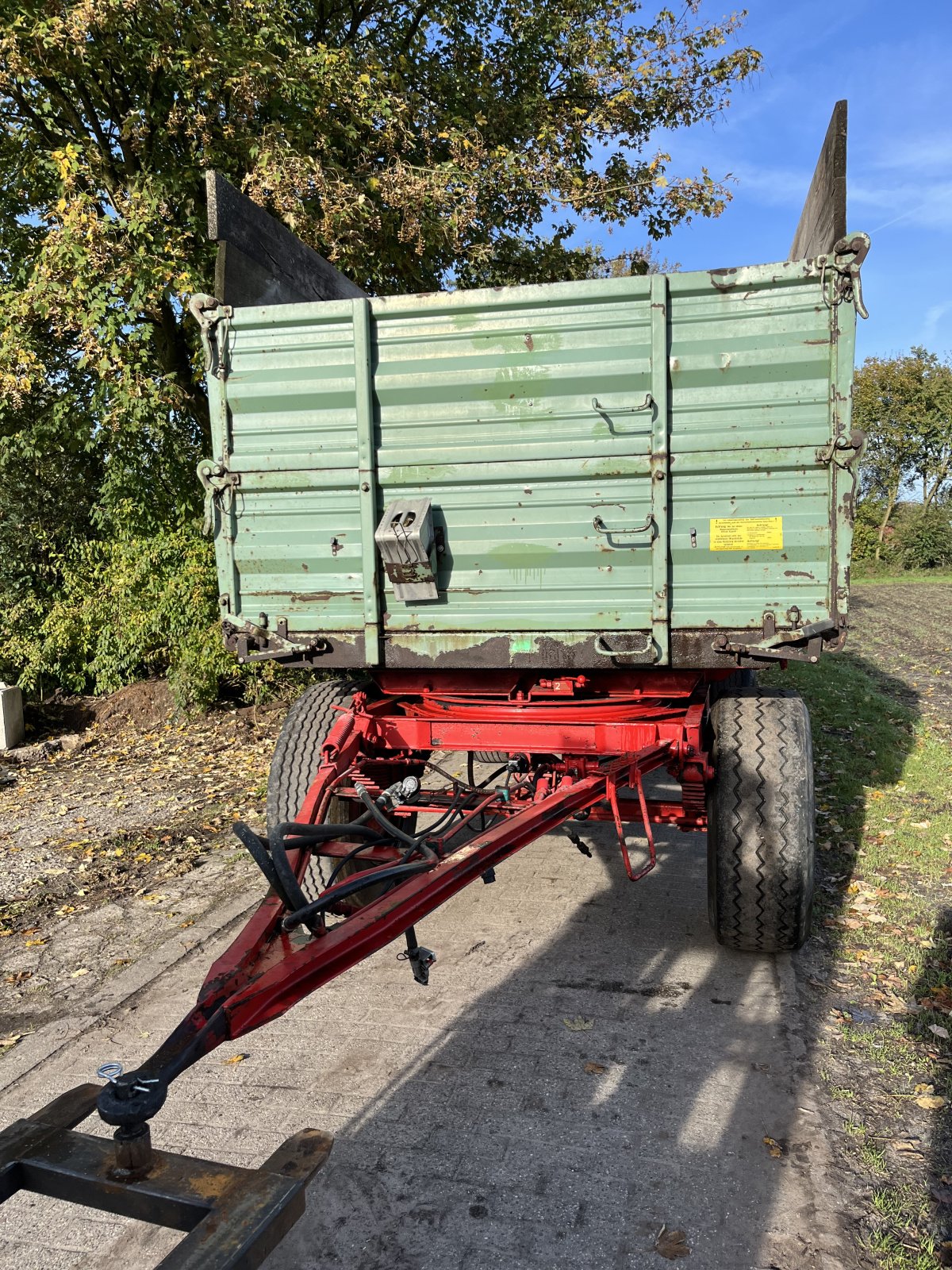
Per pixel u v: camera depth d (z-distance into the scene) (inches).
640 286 135.0
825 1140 111.0
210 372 153.7
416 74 455.8
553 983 152.3
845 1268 91.6
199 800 287.4
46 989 164.6
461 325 143.3
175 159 409.7
